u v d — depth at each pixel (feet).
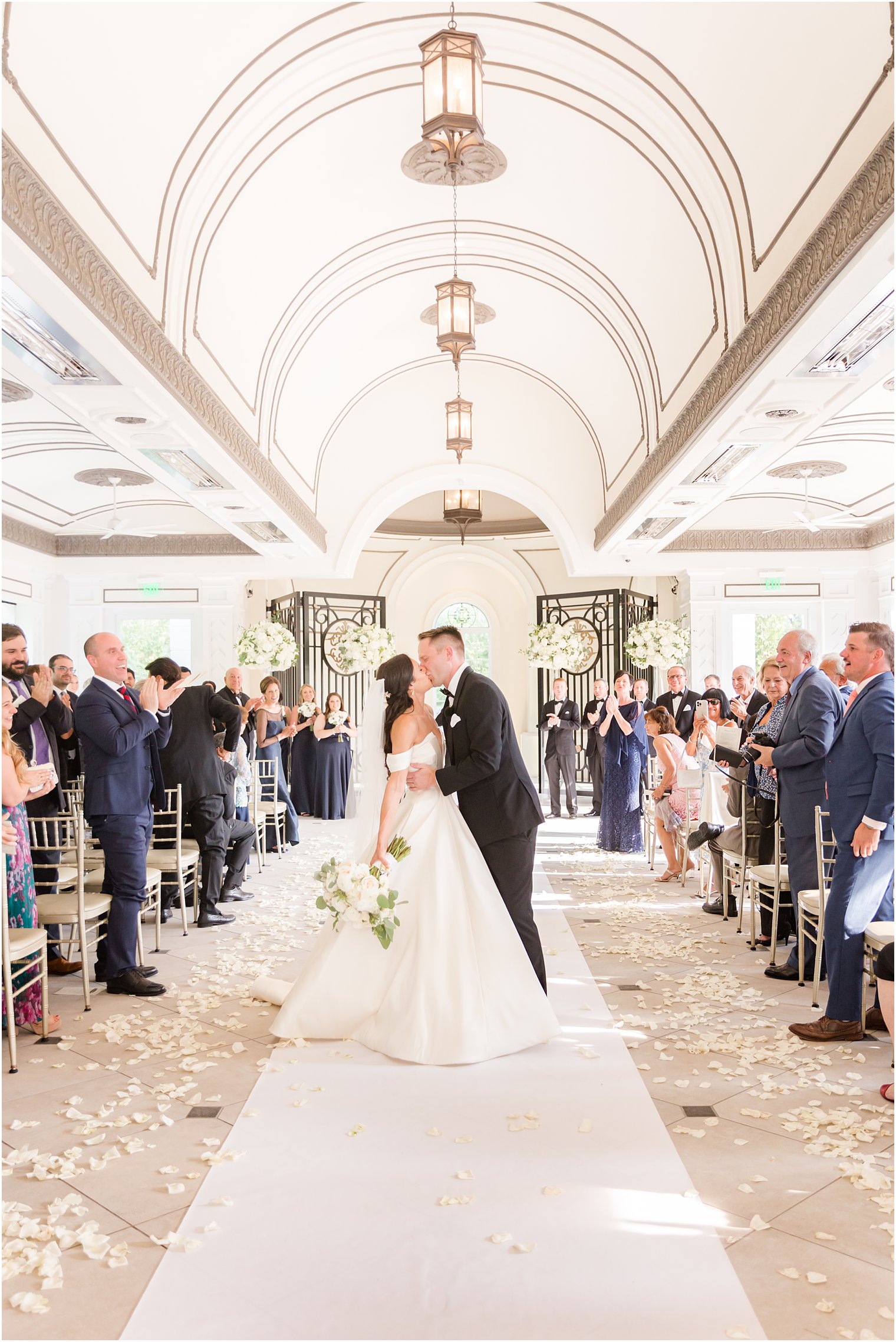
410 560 55.31
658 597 50.62
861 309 15.25
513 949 13.34
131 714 16.52
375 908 12.72
